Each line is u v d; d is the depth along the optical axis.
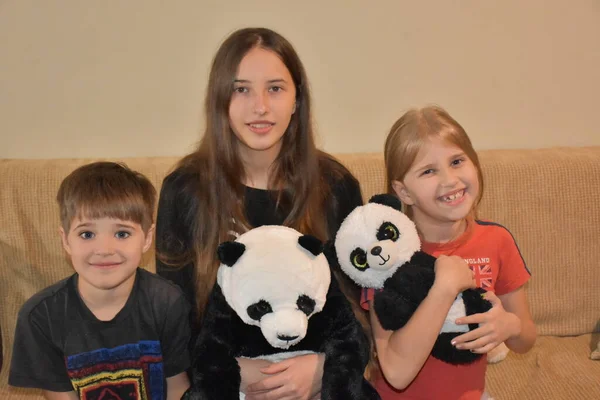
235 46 1.19
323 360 1.06
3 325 1.58
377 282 1.06
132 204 1.10
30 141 1.81
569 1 1.82
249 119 1.18
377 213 1.05
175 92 1.80
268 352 1.03
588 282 1.69
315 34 1.79
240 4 1.75
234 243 0.98
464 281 1.05
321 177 1.33
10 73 1.75
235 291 0.96
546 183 1.67
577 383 1.46
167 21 1.75
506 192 1.66
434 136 1.14
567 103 1.92
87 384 1.14
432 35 1.82
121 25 1.74
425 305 1.03
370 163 1.67
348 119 1.87
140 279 1.18
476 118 1.91
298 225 1.26
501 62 1.86
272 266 0.94
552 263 1.68
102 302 1.13
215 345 1.02
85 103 1.79
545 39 1.85
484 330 1.08
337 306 1.05
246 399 1.07
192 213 1.27
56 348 1.14
